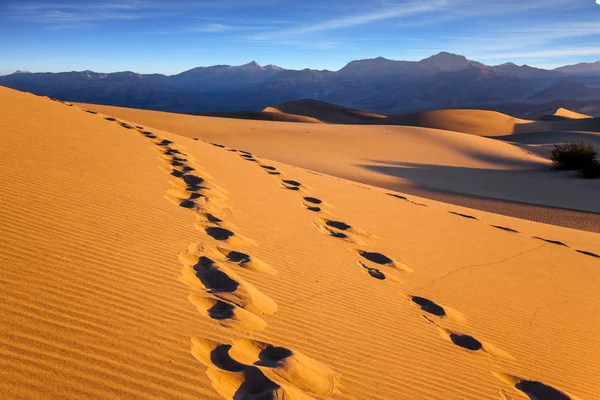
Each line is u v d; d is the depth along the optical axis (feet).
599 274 26.32
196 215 18.62
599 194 78.69
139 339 8.70
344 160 99.86
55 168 19.40
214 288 12.32
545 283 22.09
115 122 45.11
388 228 26.23
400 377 10.36
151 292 10.84
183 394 7.46
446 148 127.34
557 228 43.34
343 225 23.67
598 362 14.75
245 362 8.93
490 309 16.99
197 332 9.60
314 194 31.58
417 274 18.90
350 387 9.27
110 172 21.29
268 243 17.72
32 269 10.21
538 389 11.77
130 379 7.45
